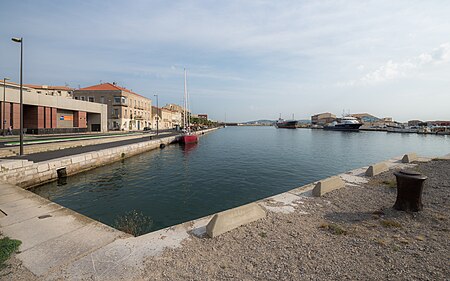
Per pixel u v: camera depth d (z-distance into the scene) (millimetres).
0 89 29672
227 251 4137
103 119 51469
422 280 3271
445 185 8000
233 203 11297
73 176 16359
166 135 51344
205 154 30484
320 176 17625
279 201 6801
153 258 3971
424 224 5129
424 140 59156
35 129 34594
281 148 38812
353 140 57969
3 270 3777
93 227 5441
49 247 4516
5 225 5617
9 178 11906
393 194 7297
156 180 15844
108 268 3742
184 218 9406
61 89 59375
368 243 4344
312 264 3709
